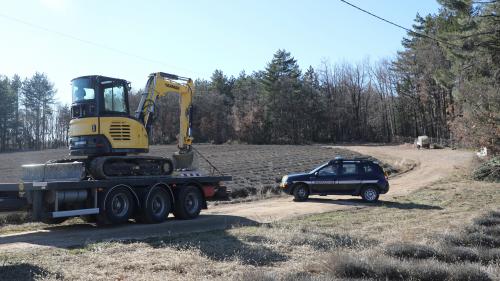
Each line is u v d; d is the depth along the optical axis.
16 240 12.22
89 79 15.39
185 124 18.75
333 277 7.73
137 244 11.02
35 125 111.00
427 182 30.77
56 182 13.04
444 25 40.06
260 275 7.48
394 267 7.99
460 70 35.19
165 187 16.14
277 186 27.11
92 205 14.19
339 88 105.69
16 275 8.20
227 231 13.09
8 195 12.60
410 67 81.75
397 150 60.66
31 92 110.69
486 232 11.74
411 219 15.48
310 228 13.48
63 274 8.26
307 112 95.94
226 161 44.50
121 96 15.91
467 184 28.14
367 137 103.19
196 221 16.08
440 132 82.56
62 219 15.58
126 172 15.62
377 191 21.39
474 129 35.84
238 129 93.31
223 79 112.44
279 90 93.69
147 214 15.31
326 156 49.25
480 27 31.14
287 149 61.12
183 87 18.59
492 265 8.48
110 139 15.27
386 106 100.44
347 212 17.70
